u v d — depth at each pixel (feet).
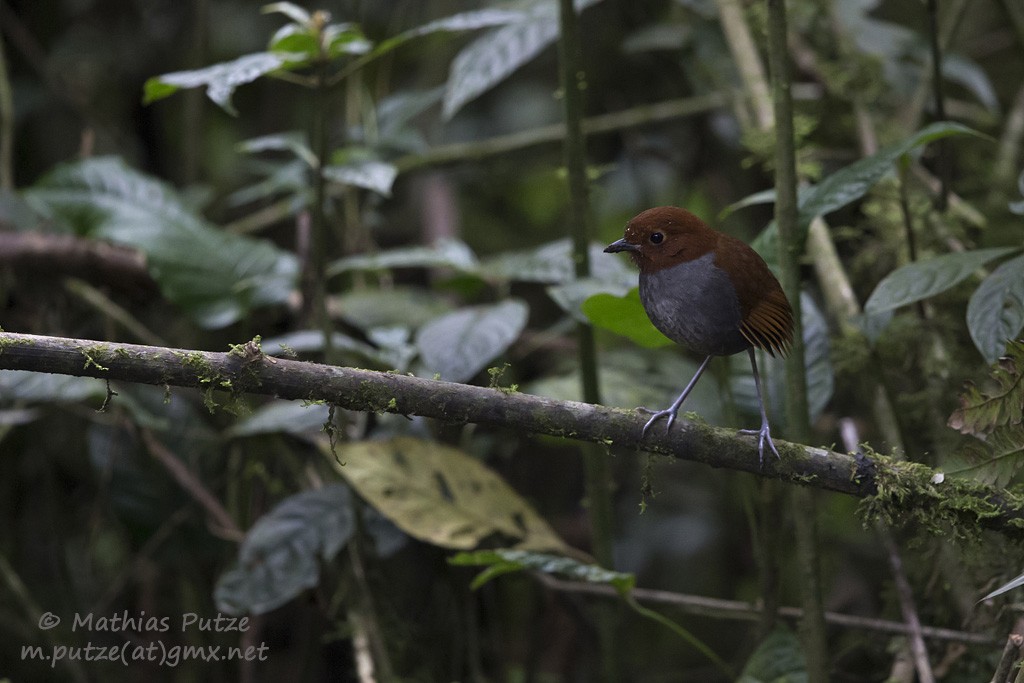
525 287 35.99
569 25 21.42
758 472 15.98
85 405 28.12
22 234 28.30
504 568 21.27
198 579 27.76
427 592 27.66
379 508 22.61
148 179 27.89
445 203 35.88
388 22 38.09
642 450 15.93
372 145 30.04
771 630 22.18
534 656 29.32
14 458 30.14
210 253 26.63
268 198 37.45
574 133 21.70
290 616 30.12
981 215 28.07
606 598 24.70
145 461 27.84
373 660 24.58
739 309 17.44
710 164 35.55
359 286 32.12
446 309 28.96
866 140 29.14
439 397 15.25
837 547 31.55
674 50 35.22
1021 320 16.69
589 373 21.94
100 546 31.94
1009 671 15.49
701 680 32.30
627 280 23.38
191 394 29.86
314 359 27.61
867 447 16.22
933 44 23.65
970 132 18.12
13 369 14.08
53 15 37.35
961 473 15.76
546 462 33.30
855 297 27.17
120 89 37.42
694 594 34.50
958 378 23.65
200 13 32.99
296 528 23.72
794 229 18.11
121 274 28.48
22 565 30.45
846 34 30.99
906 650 22.62
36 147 36.96
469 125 39.22
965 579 21.54
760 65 28.40
